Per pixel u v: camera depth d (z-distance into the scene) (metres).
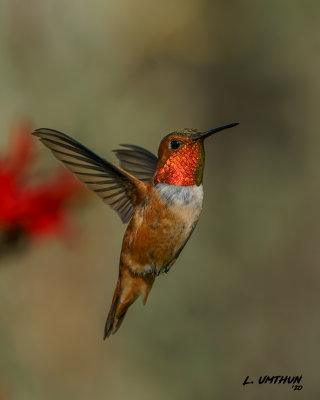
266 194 14.13
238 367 12.56
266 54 13.84
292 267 13.79
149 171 5.33
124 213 4.74
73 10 10.64
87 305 10.55
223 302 12.98
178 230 4.61
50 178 5.85
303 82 14.26
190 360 11.97
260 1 13.45
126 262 4.75
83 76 10.74
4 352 9.81
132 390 11.00
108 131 11.05
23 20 10.19
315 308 13.52
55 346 10.26
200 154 4.59
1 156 5.80
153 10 11.35
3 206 5.54
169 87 12.34
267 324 13.16
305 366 13.00
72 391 10.26
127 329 11.55
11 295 10.06
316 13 13.93
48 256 10.32
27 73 10.21
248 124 14.23
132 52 11.34
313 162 14.44
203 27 12.03
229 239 13.69
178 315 12.27
